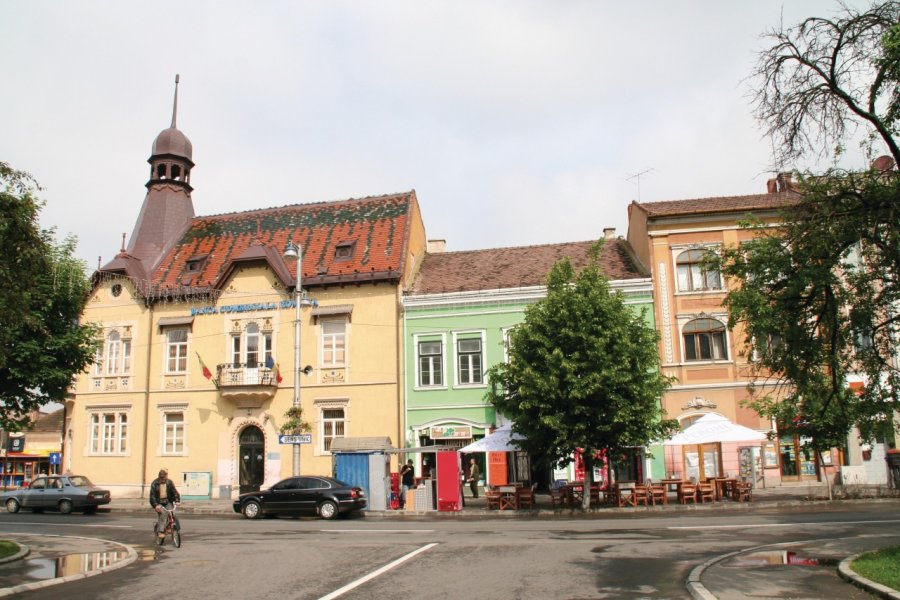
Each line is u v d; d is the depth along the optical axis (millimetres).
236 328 34688
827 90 12000
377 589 10820
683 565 12477
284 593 10695
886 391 13094
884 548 12734
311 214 38562
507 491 25578
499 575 11820
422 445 31766
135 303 36375
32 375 19406
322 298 33938
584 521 20734
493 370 26219
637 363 24219
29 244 14562
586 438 23953
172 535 16766
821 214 12133
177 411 34781
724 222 31422
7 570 13273
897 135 11516
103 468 35344
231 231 38938
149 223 39469
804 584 10367
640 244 33594
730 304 13906
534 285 32406
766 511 22281
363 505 24547
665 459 30406
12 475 48438
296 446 27219
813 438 23500
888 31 10789
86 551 15664
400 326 32875
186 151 41469
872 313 12203
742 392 30188
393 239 34938
